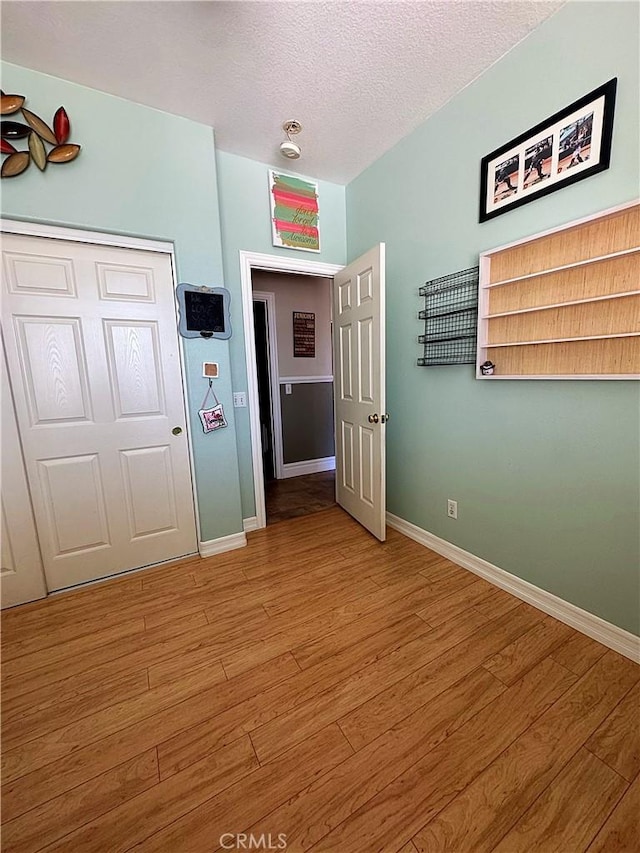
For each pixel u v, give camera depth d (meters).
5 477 1.77
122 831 0.92
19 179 1.65
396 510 2.65
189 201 2.04
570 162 1.42
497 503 1.88
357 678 1.35
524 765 1.04
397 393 2.50
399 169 2.25
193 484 2.27
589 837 0.88
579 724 1.16
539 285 1.58
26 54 1.54
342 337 2.77
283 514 3.03
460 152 1.87
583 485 1.51
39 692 1.33
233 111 1.93
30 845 0.89
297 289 4.03
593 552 1.50
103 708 1.26
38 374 1.81
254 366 2.59
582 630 1.55
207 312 2.16
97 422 1.97
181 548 2.29
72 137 1.73
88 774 1.05
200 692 1.31
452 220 1.96
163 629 1.65
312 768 1.05
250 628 1.64
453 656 1.45
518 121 1.59
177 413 2.19
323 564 2.19
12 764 1.08
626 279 1.32
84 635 1.62
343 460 2.98
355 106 1.92
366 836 0.90
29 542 1.85
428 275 2.14
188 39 1.48
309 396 4.25
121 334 1.98
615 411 1.38
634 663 1.38
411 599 1.82
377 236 2.51
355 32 1.46
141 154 1.88
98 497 2.02
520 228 1.64
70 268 1.82
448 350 2.07
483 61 1.64
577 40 1.35
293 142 2.21
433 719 1.18
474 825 0.91
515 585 1.83
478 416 1.94
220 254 2.16
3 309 1.71
